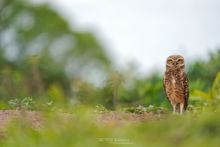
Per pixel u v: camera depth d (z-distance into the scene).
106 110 16.00
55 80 49.72
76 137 11.95
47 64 48.19
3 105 17.25
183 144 11.42
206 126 11.69
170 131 11.87
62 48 63.56
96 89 21.17
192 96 18.45
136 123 13.53
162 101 22.73
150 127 12.26
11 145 12.40
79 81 21.33
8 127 13.25
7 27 62.38
